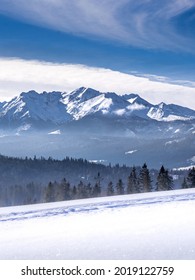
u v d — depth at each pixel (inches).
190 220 611.8
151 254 373.4
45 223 710.5
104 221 671.8
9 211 977.5
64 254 397.1
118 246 414.6
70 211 891.4
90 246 424.8
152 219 653.9
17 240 511.8
